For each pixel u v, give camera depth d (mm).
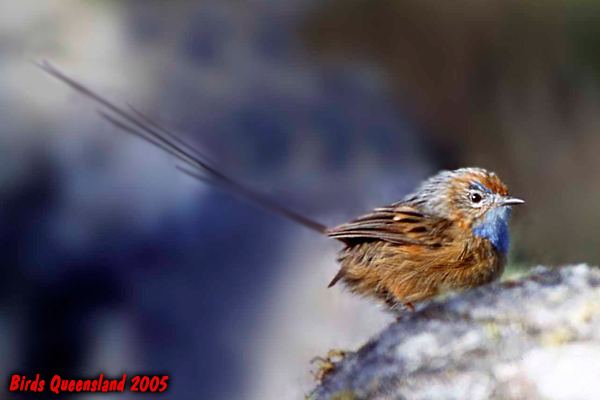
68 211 3150
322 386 2904
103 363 3111
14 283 3125
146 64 3250
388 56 3490
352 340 3029
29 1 3221
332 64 3572
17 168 3160
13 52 3205
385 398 2885
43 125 3176
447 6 3549
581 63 3477
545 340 2887
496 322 2895
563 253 3068
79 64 3215
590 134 3332
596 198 3168
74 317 3123
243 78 3361
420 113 3436
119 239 3143
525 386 2879
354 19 3631
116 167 3168
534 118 3326
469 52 3465
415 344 2895
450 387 2883
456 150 3346
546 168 3219
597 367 2879
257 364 3078
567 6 3498
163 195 3160
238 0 3633
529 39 3518
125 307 3125
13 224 3146
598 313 2893
